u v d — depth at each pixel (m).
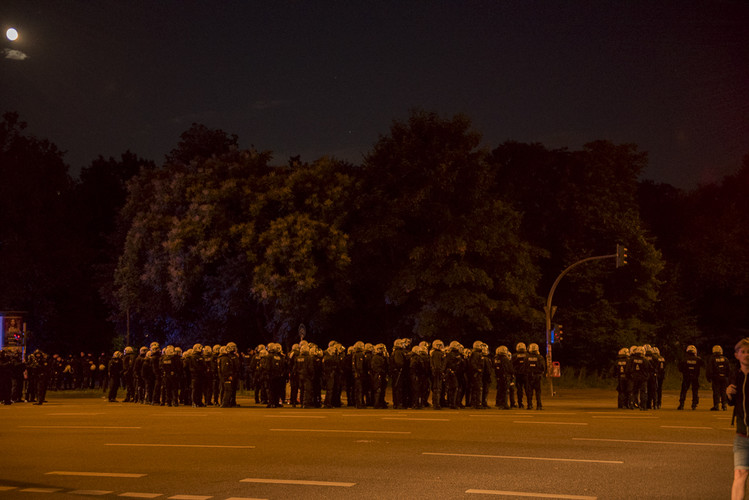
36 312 63.09
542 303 50.09
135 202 47.81
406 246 43.69
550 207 53.09
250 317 46.81
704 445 14.46
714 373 26.02
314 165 44.16
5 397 31.12
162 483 10.72
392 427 18.19
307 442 15.24
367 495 9.60
